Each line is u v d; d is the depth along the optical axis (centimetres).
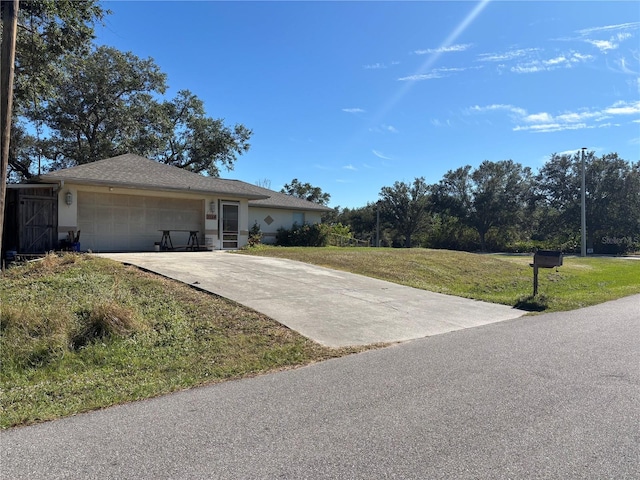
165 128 3158
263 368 549
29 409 412
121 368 537
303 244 2439
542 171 5234
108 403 429
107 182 1447
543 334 736
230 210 1841
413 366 546
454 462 301
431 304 995
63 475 286
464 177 5775
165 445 330
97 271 941
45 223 1399
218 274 1055
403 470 291
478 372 516
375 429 356
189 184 1677
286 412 396
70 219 1440
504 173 5500
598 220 4625
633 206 4519
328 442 333
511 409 399
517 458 307
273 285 1005
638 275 2022
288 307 838
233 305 801
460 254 2022
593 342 673
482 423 368
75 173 1459
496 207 5394
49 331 605
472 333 752
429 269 1530
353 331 736
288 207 2525
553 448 322
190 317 723
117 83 2911
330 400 427
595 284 1634
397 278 1311
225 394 451
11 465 301
